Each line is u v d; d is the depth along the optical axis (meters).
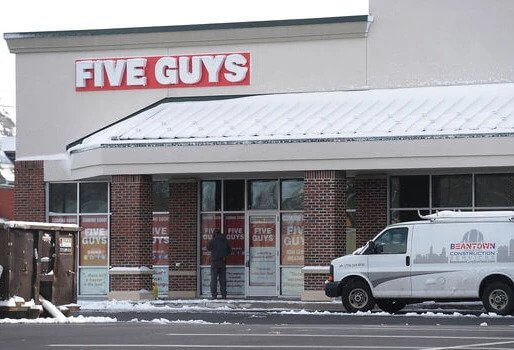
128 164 39.38
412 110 38.22
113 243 39.69
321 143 37.41
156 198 43.12
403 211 39.94
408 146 36.56
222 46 41.66
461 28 39.44
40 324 24.45
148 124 40.53
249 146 38.12
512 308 30.05
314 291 37.50
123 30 42.44
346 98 39.94
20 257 25.73
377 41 40.09
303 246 40.91
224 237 40.56
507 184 38.88
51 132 43.44
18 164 43.78
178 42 42.03
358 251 32.03
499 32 39.16
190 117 40.59
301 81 40.78
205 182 42.38
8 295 25.41
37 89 43.59
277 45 41.09
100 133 42.62
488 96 38.38
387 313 31.34
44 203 43.56
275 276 41.25
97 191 43.19
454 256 30.75
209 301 37.69
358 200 40.19
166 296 42.50
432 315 30.03
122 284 39.50
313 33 40.56
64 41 43.12
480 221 30.62
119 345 18.52
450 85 39.41
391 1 39.97
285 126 38.66
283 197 41.34
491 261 30.33
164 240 42.88
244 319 28.56
